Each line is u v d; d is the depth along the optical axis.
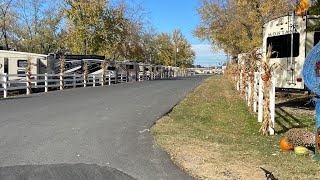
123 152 6.87
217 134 8.94
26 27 57.22
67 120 10.41
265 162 6.23
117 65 35.09
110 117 11.21
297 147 6.86
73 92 21.33
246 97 16.22
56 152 6.77
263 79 8.98
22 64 24.77
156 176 5.54
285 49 13.85
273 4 28.02
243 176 5.49
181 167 5.97
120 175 5.56
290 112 12.80
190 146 7.39
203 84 32.84
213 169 5.84
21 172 5.60
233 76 29.06
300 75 13.36
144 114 12.08
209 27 39.62
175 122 10.64
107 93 20.56
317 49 6.38
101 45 45.59
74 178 5.39
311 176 5.47
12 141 7.59
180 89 25.09
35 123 9.78
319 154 6.36
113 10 45.03
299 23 13.38
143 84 31.92
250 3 29.27
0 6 47.34
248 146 7.50
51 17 57.91
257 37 29.36
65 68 28.05
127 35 50.47
